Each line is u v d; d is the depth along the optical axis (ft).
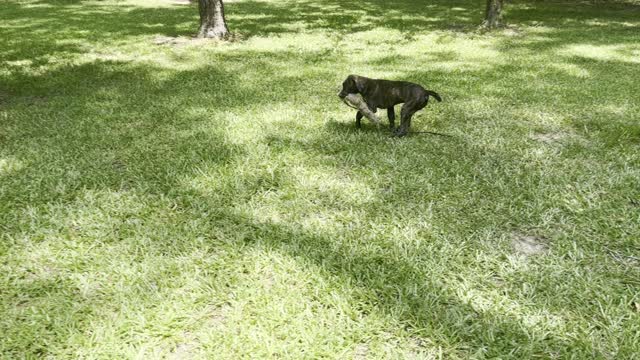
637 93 26.00
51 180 16.05
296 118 21.90
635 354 8.91
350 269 11.40
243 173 16.34
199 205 14.29
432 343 9.25
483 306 10.16
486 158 17.78
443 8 69.72
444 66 32.89
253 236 12.75
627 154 17.99
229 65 33.58
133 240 12.62
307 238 12.66
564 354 8.98
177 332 9.59
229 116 22.21
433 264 11.54
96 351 9.02
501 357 8.89
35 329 9.63
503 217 13.76
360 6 72.59
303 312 9.99
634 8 70.54
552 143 19.45
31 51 39.42
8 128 21.17
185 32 48.34
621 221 13.57
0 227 13.37
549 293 10.57
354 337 9.36
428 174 16.28
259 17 59.72
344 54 37.14
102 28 51.80
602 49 39.17
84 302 10.43
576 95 25.73
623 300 10.39
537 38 44.83
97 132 20.47
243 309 10.11
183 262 11.66
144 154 18.04
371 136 19.54
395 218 13.62
